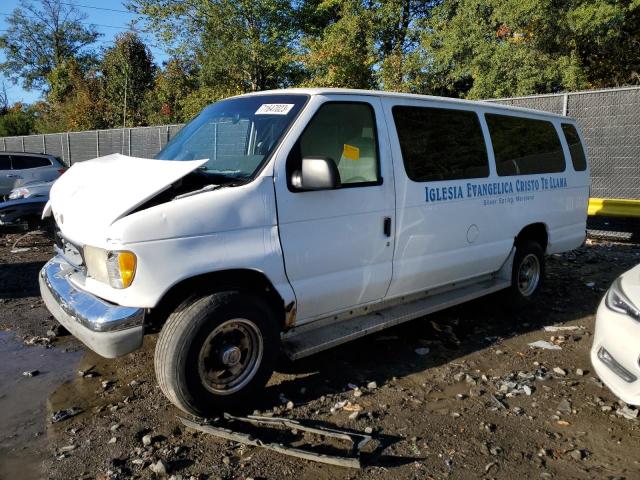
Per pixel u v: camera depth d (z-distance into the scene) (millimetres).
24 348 4762
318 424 3500
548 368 4395
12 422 3555
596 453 3246
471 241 4934
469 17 16547
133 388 4012
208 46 25297
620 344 3465
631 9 14156
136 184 3471
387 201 4188
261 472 3018
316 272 3828
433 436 3395
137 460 3104
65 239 3914
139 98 31781
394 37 22438
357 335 4039
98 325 3283
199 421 3496
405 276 4402
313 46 20391
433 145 4625
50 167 14898
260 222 3529
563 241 6117
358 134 4109
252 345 3623
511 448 3281
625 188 9344
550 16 14625
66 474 3004
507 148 5387
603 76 17047
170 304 3537
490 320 5539
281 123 3828
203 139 4301
